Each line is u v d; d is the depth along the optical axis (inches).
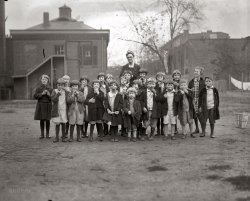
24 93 1546.5
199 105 415.2
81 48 1697.8
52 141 396.2
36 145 367.2
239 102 1085.8
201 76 455.2
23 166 269.0
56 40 1702.8
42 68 1531.7
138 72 449.4
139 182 224.4
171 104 394.3
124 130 432.1
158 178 232.5
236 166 259.6
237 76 2060.8
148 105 395.2
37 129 515.5
